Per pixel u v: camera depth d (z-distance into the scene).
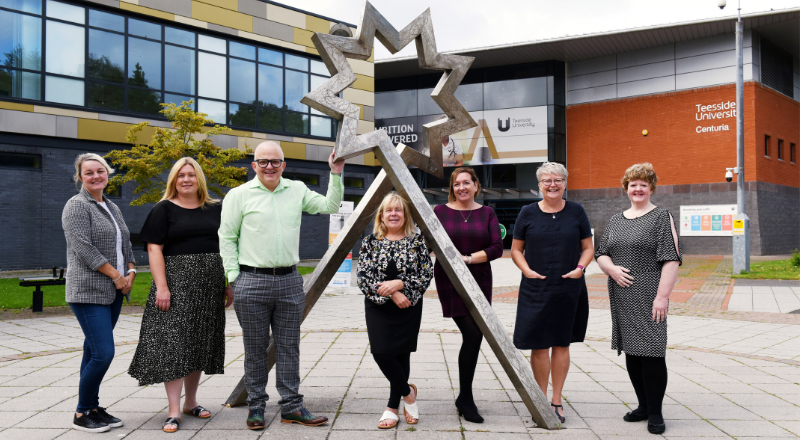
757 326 7.58
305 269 17.12
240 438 3.29
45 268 15.72
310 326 7.57
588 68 27.34
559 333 3.65
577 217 3.78
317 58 21.47
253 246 3.51
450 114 4.15
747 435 3.35
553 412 3.53
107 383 4.55
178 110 13.00
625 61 26.39
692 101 24.83
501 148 27.67
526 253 3.83
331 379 4.69
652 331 3.43
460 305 3.70
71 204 3.43
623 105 26.47
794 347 6.19
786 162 25.73
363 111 22.67
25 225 15.48
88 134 16.25
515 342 3.77
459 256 3.61
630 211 3.74
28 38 15.38
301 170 21.12
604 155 26.95
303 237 21.38
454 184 3.99
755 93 23.42
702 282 13.28
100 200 3.64
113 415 3.72
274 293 3.53
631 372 3.68
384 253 3.49
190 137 13.15
